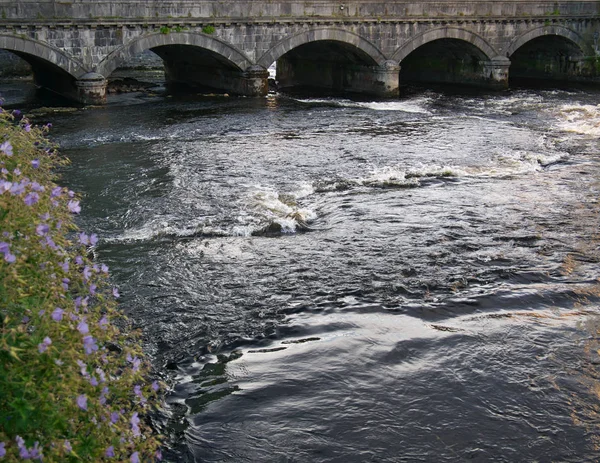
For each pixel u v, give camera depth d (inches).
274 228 642.2
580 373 398.0
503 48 1871.3
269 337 437.1
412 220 676.1
